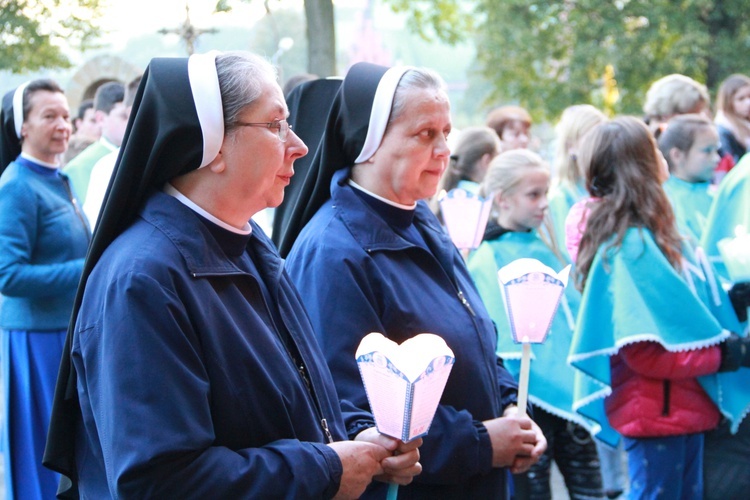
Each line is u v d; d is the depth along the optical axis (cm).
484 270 443
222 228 219
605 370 372
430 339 222
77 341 210
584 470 424
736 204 461
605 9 1428
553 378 422
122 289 200
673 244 373
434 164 290
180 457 194
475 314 300
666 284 364
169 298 200
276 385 217
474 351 289
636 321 361
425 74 289
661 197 377
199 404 200
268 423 215
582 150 394
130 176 213
